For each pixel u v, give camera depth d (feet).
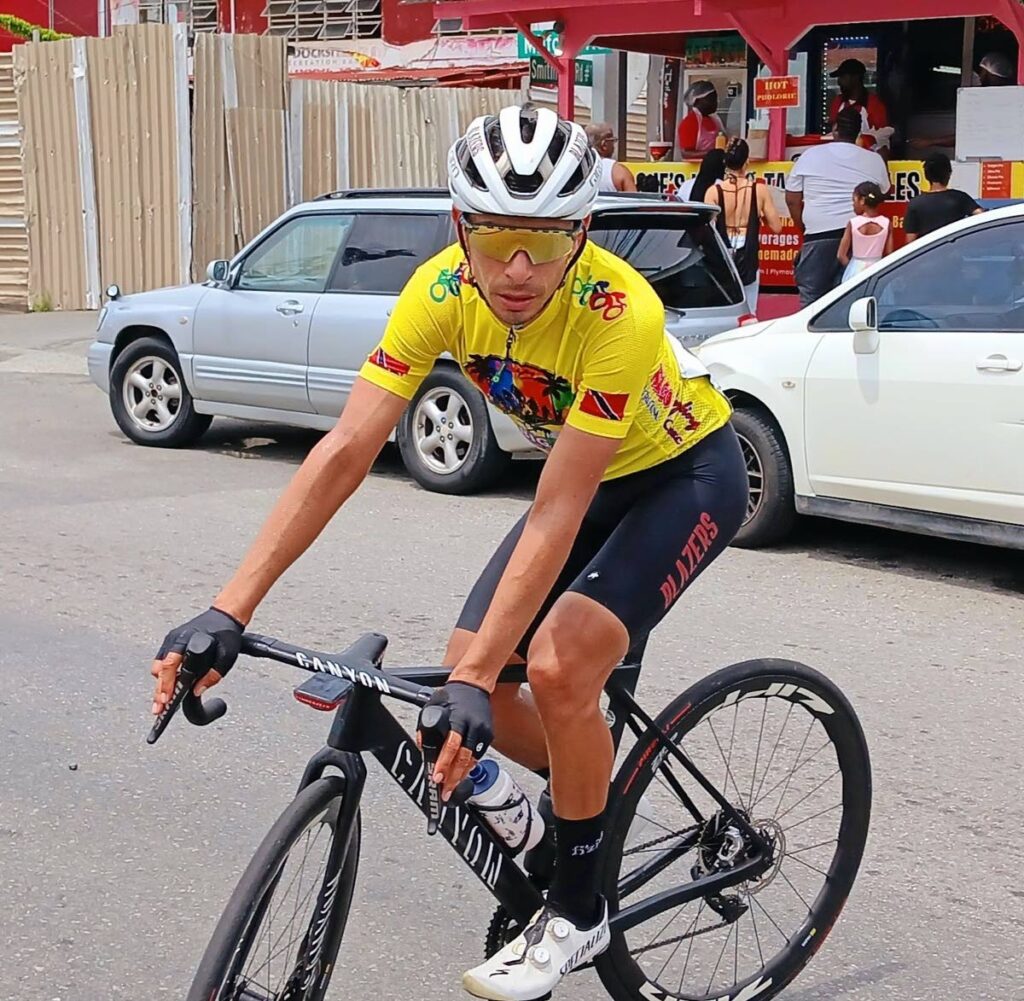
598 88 53.98
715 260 28.81
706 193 36.09
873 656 19.21
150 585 21.66
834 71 45.78
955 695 17.75
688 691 10.45
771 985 10.99
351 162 56.39
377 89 56.59
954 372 21.93
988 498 21.84
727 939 11.64
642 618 9.61
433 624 20.04
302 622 19.99
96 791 14.55
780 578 23.12
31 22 82.07
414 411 28.84
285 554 8.88
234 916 7.99
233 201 53.93
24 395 39.88
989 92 38.60
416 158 58.03
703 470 10.10
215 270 31.68
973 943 11.97
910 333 22.65
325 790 8.52
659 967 11.27
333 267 30.04
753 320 29.09
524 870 10.27
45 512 26.25
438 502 28.04
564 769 9.37
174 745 15.72
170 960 11.50
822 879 11.56
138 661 18.33
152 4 83.41
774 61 41.04
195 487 28.71
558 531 8.66
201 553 23.54
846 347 23.26
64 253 56.24
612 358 8.87
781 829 11.32
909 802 14.65
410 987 11.17
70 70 54.44
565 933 9.46
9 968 11.32
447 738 7.98
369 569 22.91
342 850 8.86
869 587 22.68
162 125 53.42
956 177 39.63
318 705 8.14
